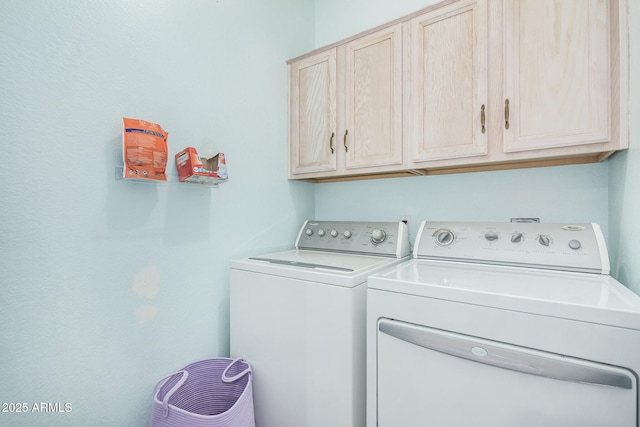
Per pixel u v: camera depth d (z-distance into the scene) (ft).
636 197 2.77
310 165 5.56
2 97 2.72
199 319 4.33
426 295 2.76
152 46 3.79
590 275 3.18
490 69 3.78
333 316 3.32
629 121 2.92
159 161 3.52
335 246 5.28
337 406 3.29
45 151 2.96
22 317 2.83
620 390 2.04
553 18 3.39
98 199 3.32
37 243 2.91
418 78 4.33
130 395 3.57
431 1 5.26
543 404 2.27
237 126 4.89
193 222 4.28
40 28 2.92
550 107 3.40
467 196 4.97
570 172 4.18
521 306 2.35
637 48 2.72
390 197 5.74
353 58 5.02
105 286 3.37
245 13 5.03
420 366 2.79
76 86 3.15
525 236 3.73
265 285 3.96
